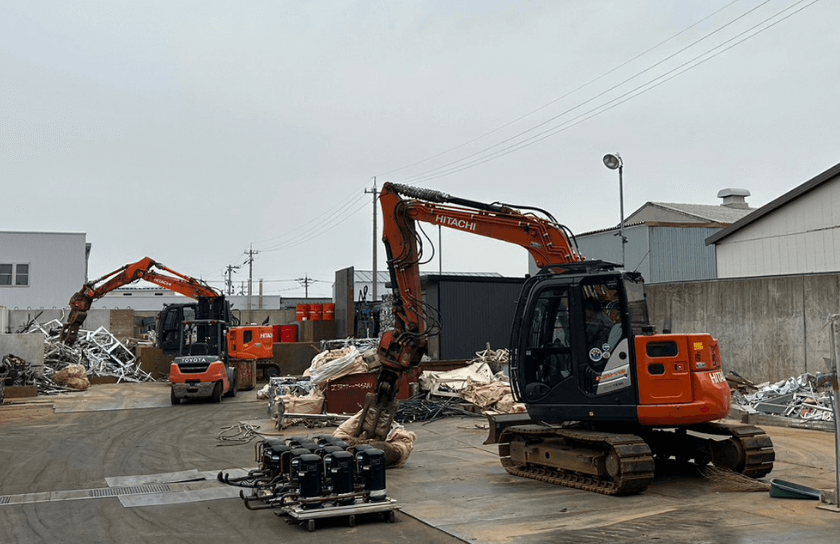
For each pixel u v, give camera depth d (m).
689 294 22.16
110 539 8.30
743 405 17.81
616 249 31.09
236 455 13.98
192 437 16.44
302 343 33.53
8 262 47.78
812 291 18.88
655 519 8.79
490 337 27.42
